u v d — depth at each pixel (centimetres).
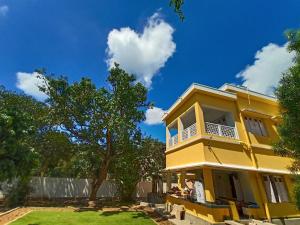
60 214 1520
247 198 1509
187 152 1525
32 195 2412
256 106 1684
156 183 2839
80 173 2614
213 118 1828
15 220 1280
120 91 1967
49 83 1977
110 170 2483
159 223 1347
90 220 1365
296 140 790
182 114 1698
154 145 2795
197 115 1435
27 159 1156
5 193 1952
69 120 2061
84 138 2108
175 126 2009
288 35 808
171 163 1803
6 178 1108
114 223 1301
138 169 2570
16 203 1888
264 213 1381
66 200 2344
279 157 1578
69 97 2019
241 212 1378
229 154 1398
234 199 1532
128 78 2030
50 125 2228
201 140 1356
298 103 776
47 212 1577
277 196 1501
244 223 1207
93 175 2364
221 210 1204
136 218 1444
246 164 1424
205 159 1300
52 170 3097
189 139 1512
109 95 1992
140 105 2130
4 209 1717
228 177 1719
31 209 1670
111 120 1825
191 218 1352
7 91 2295
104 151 2212
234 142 1448
